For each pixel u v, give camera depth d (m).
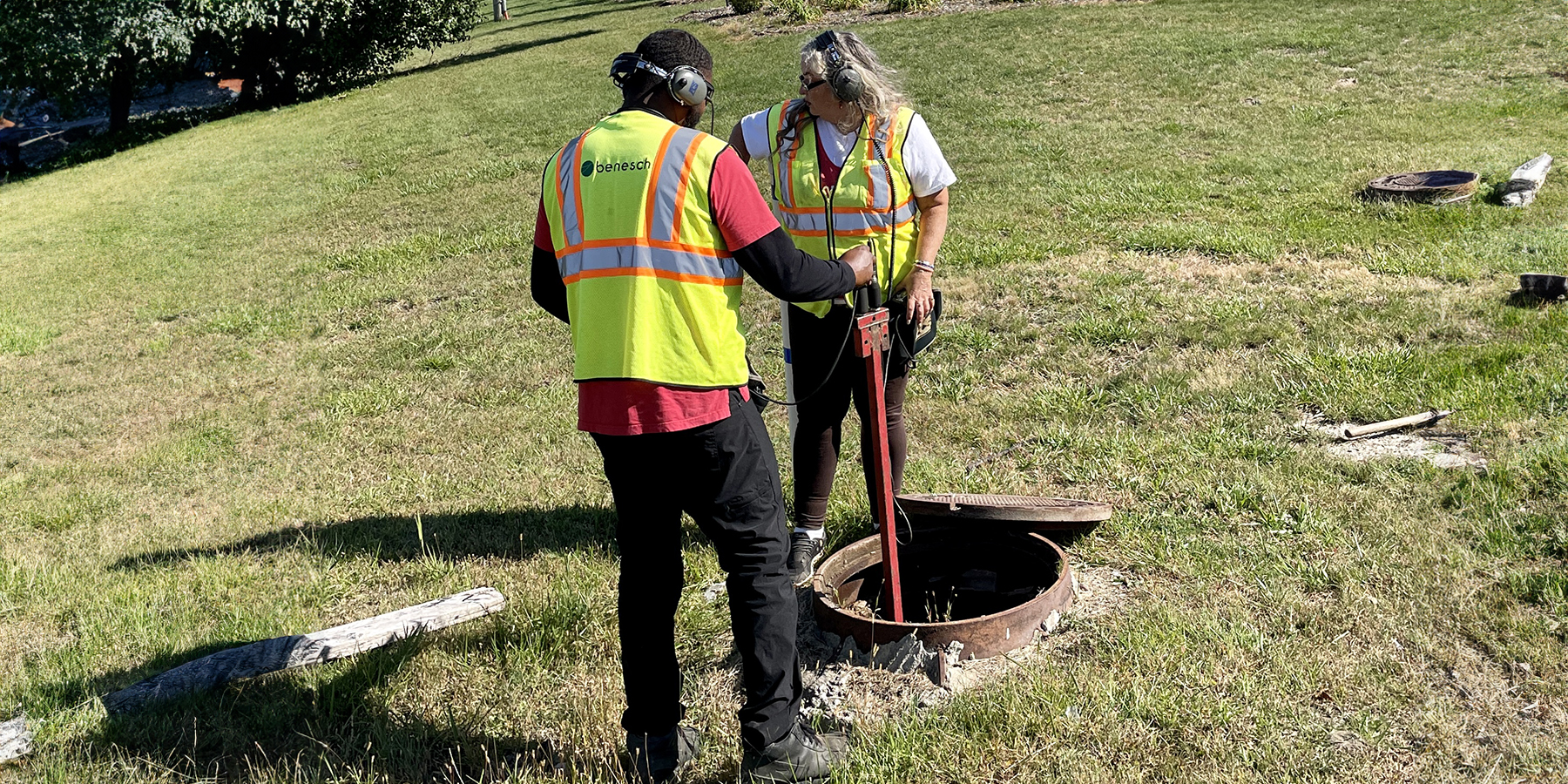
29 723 3.27
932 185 3.56
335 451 6.27
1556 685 2.87
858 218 3.55
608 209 2.58
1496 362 5.15
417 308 9.40
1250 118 11.98
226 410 7.38
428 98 20.48
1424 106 11.71
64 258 13.22
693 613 3.68
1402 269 6.85
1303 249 7.56
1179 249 7.92
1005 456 4.94
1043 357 6.21
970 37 18.23
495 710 3.24
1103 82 14.34
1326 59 14.27
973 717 2.92
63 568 4.83
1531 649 3.01
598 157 2.63
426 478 5.59
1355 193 8.81
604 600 3.84
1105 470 4.54
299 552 4.70
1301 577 3.53
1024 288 7.41
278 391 7.68
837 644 3.36
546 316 8.66
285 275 11.01
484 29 34.34
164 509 5.70
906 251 3.63
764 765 2.76
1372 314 6.08
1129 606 3.46
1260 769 2.66
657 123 2.63
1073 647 3.26
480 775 2.94
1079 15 18.97
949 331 6.82
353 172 15.30
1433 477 4.13
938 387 5.94
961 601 3.80
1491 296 6.13
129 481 6.23
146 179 17.78
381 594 4.24
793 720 2.79
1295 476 4.28
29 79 23.34
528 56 24.53
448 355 7.97
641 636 2.79
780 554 2.77
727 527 2.72
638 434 2.59
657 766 2.81
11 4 22.20
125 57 23.19
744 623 2.74
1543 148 9.70
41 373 8.90
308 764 3.00
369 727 3.19
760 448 2.73
